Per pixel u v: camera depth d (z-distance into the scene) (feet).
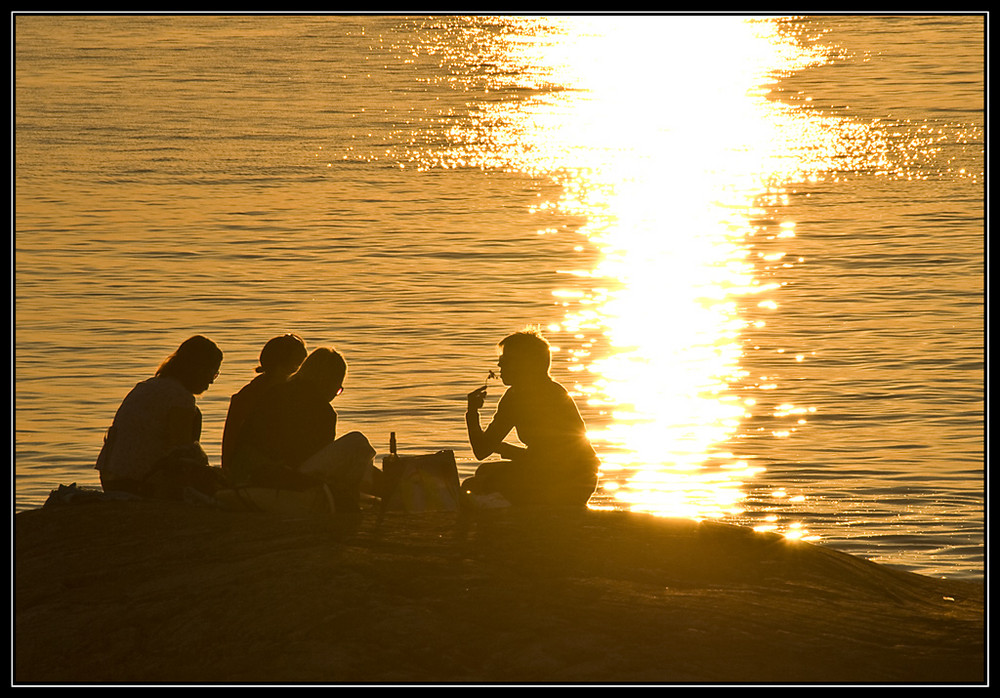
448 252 384.27
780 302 313.12
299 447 77.46
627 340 269.23
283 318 286.46
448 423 196.34
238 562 64.64
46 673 52.65
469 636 54.85
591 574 63.26
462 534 69.56
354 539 67.51
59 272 340.18
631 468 173.88
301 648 53.57
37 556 68.44
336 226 430.20
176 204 469.57
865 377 232.12
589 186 535.60
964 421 198.80
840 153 614.34
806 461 175.94
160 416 83.15
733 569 66.90
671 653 53.21
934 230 421.18
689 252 391.65
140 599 60.75
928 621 60.64
